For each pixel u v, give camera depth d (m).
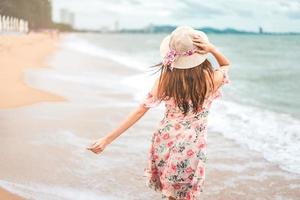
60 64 21.48
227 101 11.48
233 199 4.61
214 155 6.12
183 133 3.41
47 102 9.65
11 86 11.55
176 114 3.44
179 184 3.46
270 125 8.24
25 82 12.73
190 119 3.42
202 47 3.34
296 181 5.16
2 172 5.00
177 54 3.33
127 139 6.78
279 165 5.73
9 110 8.55
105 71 19.41
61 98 10.31
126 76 17.45
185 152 3.40
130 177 5.09
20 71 15.66
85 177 5.03
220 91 3.50
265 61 32.16
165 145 3.46
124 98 11.10
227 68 3.52
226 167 5.61
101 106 9.63
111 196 4.54
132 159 5.75
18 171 5.06
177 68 3.38
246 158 6.00
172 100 3.42
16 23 43.25
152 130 7.48
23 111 8.53
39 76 14.77
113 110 9.19
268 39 88.12
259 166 5.67
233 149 6.47
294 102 11.62
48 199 4.34
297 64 28.86
